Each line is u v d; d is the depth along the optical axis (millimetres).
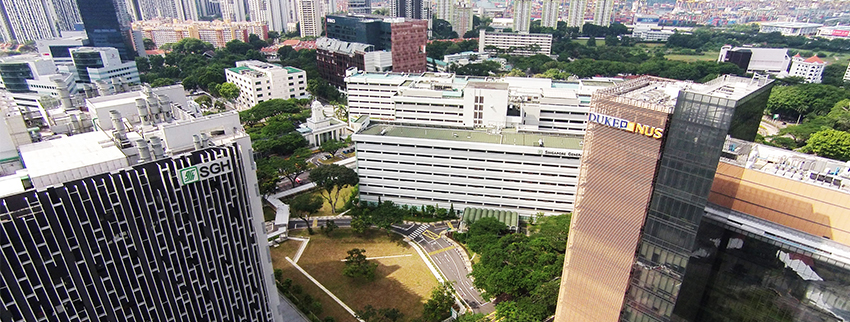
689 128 71438
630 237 85438
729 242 85562
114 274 79250
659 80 91750
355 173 183500
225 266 95250
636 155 78875
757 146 108688
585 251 93188
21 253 67750
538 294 120562
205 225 88312
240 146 90875
